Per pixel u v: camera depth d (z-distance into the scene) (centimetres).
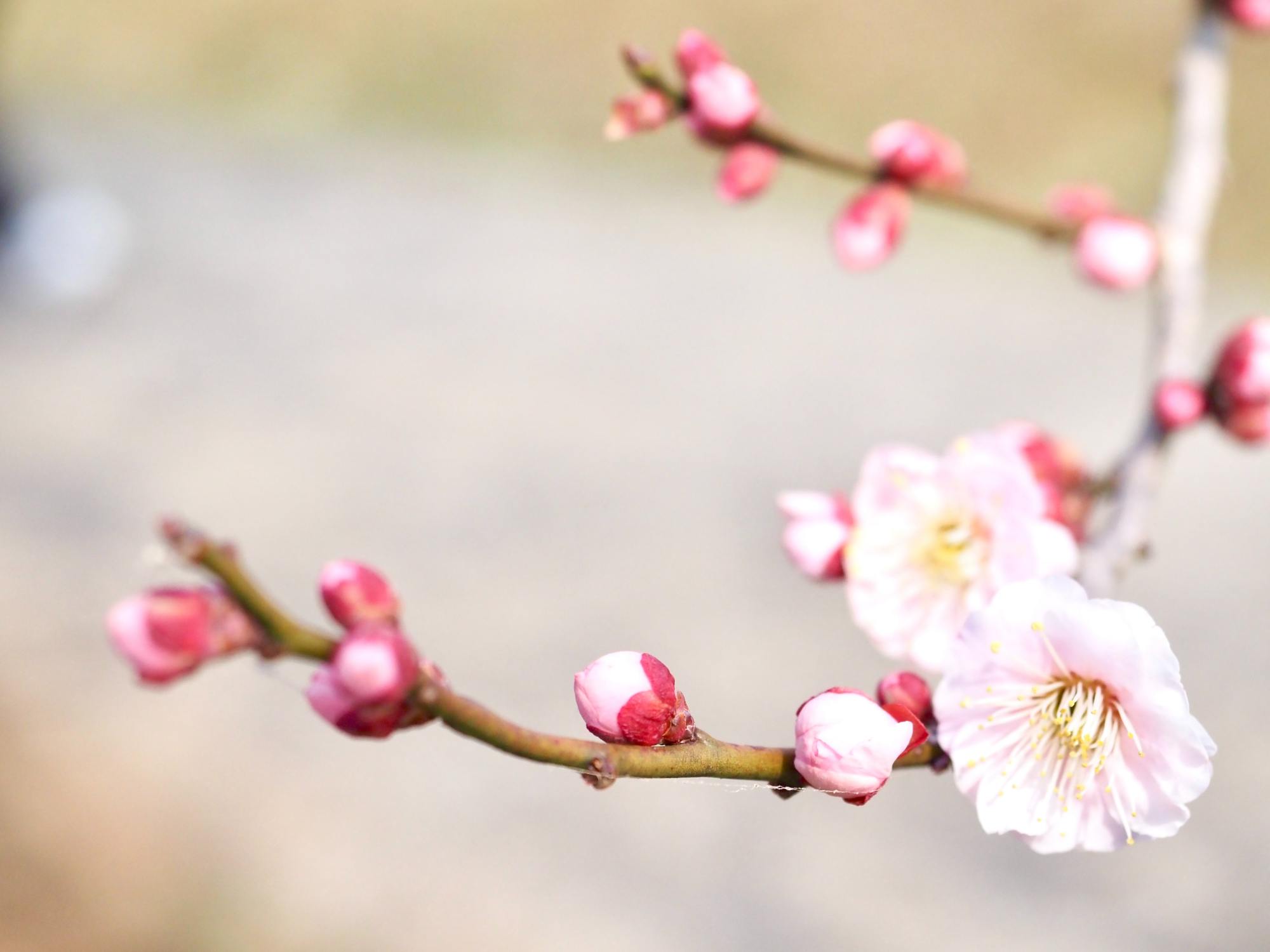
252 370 141
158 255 163
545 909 86
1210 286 146
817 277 156
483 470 124
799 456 124
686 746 30
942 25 185
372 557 113
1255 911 81
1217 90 43
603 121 187
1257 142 159
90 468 125
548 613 107
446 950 83
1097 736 31
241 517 118
